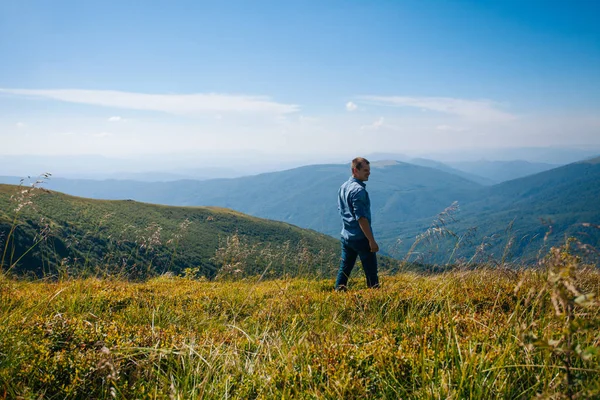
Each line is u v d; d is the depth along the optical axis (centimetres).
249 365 420
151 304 704
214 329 584
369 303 674
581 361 336
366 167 893
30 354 399
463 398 314
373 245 873
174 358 432
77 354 412
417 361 374
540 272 649
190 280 1037
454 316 514
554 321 415
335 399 332
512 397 323
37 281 775
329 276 1082
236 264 971
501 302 624
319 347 430
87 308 646
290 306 685
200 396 339
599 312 384
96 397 366
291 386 354
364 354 406
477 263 762
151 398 351
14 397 335
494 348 378
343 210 921
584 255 243
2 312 513
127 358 414
